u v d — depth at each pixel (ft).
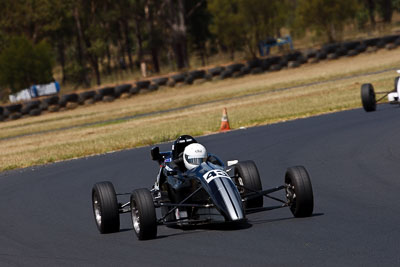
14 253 117.80
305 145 225.56
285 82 583.58
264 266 86.28
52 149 325.21
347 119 285.43
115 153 280.31
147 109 555.69
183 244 106.22
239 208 105.50
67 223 143.43
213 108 457.68
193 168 119.85
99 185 125.49
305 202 112.16
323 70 641.81
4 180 237.45
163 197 131.34
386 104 325.01
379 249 89.04
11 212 168.55
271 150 224.53
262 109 385.29
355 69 584.40
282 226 110.63
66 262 104.73
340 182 152.97
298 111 344.28
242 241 102.78
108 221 123.24
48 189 201.98
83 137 373.61
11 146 382.22
